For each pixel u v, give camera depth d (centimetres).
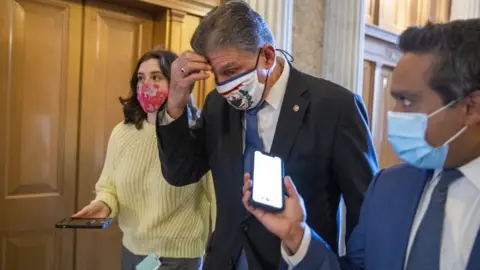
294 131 129
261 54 124
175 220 181
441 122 81
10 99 207
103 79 239
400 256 90
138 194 182
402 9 399
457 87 77
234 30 117
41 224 221
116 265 252
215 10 122
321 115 130
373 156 133
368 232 98
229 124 140
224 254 133
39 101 217
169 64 182
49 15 218
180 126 130
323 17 311
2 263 210
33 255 221
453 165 86
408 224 91
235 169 134
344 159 128
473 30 78
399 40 88
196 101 255
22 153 212
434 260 85
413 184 94
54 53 221
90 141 236
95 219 169
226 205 135
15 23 206
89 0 231
